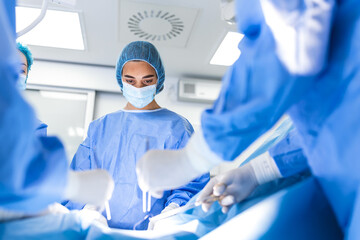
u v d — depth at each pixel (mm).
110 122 1695
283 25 559
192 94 3188
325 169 621
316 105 615
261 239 635
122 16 2479
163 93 3238
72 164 1613
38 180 526
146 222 1401
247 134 613
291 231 640
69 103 3080
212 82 3254
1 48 504
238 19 685
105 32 2703
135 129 1655
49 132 2984
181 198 1439
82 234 779
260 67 577
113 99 3156
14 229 670
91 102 3066
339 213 604
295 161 847
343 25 588
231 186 861
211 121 613
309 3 563
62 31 2738
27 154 505
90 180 668
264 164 866
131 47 1712
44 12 1413
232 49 2873
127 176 1533
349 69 567
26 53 1628
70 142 2986
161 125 1680
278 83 552
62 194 572
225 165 2881
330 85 590
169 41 2773
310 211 656
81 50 2955
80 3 2398
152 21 2521
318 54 546
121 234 779
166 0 2314
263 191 866
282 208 655
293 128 951
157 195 773
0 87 477
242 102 594
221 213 916
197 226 878
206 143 637
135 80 1674
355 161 558
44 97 3068
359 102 553
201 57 3002
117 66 1749
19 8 2449
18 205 534
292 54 546
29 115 506
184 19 2496
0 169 469
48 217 745
